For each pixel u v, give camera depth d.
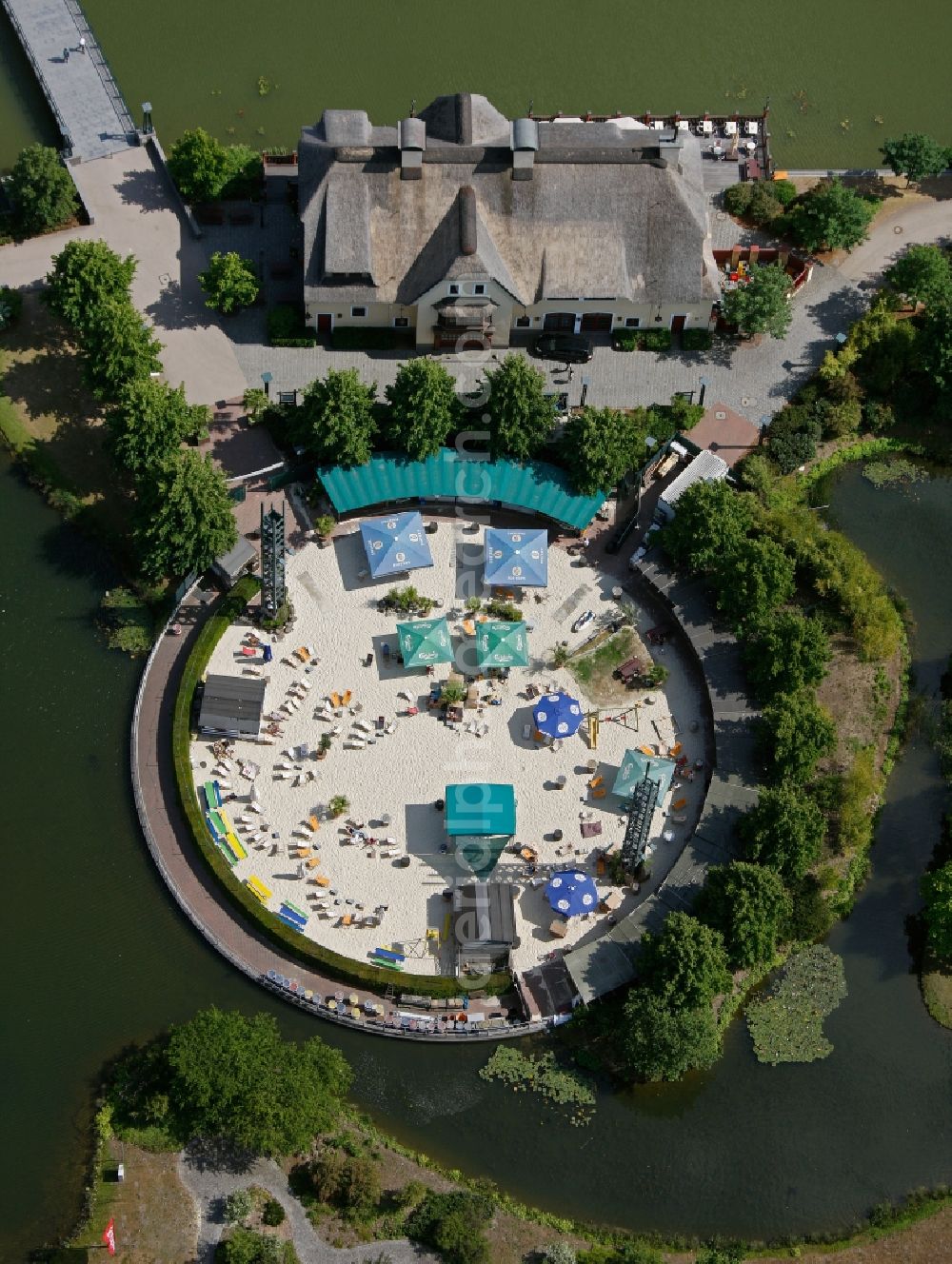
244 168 145.00
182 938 113.88
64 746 120.69
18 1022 110.25
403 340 139.25
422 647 122.00
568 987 112.25
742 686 123.12
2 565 127.56
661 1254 104.44
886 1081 111.88
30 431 132.88
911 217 151.12
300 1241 101.75
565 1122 108.69
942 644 130.12
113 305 129.00
